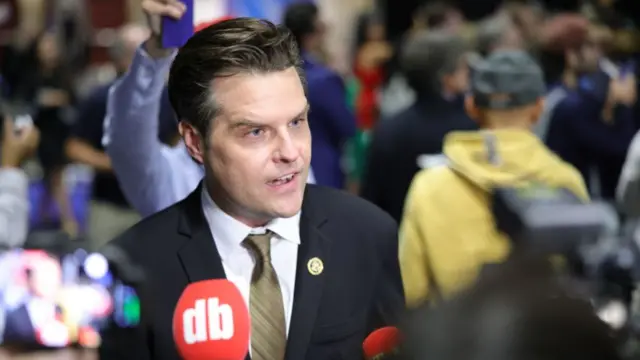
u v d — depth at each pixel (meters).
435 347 0.95
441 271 3.17
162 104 3.14
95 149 6.44
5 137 4.74
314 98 5.78
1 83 9.73
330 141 5.86
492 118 3.33
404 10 12.70
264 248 2.15
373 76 9.18
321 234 2.23
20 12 13.30
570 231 2.57
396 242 2.35
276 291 2.13
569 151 5.52
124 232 2.19
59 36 13.03
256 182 2.06
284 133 2.06
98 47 13.19
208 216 2.17
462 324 0.95
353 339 2.19
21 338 1.48
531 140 3.15
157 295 2.10
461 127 4.80
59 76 10.80
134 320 1.85
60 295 1.52
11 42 11.25
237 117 2.04
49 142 8.05
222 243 2.15
